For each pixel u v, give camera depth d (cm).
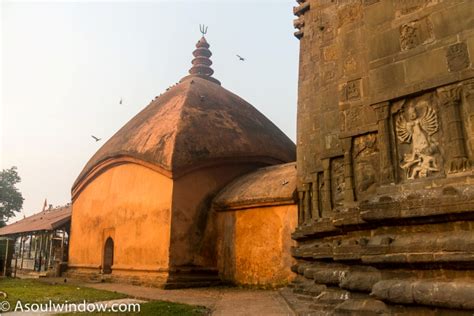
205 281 1714
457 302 436
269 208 1647
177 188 1753
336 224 694
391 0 600
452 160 501
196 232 1769
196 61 2948
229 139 2011
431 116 536
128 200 2000
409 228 521
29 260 3050
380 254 523
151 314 920
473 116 493
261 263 1625
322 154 1055
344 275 676
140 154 1906
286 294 1206
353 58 759
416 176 538
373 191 670
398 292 491
